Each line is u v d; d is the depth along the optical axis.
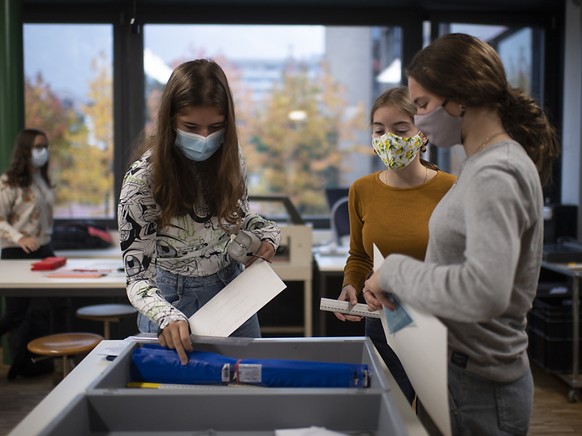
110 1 4.63
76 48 4.79
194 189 1.55
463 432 1.17
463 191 1.08
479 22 4.84
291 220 3.74
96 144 4.87
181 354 1.33
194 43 4.93
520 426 1.17
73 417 1.07
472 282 0.96
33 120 4.83
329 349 1.46
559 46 4.90
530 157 1.12
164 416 1.13
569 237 4.25
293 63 5.05
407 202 1.75
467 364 1.15
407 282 1.07
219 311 1.49
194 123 1.41
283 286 1.50
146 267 1.48
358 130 5.14
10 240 3.72
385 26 4.84
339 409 1.14
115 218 4.88
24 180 3.79
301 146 5.13
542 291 3.84
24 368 3.73
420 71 1.11
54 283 2.99
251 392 1.14
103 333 4.39
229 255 1.65
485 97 1.08
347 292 1.78
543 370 3.92
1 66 4.13
